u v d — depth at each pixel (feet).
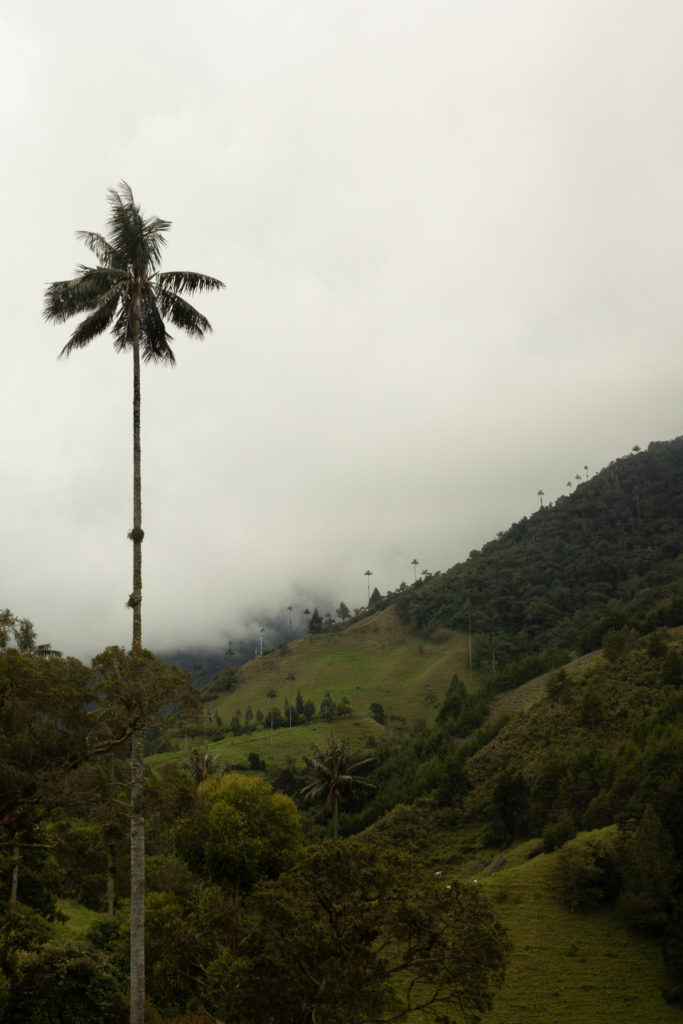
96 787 68.18
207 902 119.14
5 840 68.13
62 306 81.10
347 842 89.61
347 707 614.75
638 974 151.64
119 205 84.07
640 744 250.37
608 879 187.21
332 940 78.79
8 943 84.12
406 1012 81.61
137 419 82.64
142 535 79.30
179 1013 99.81
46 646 143.23
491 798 282.36
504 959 81.35
